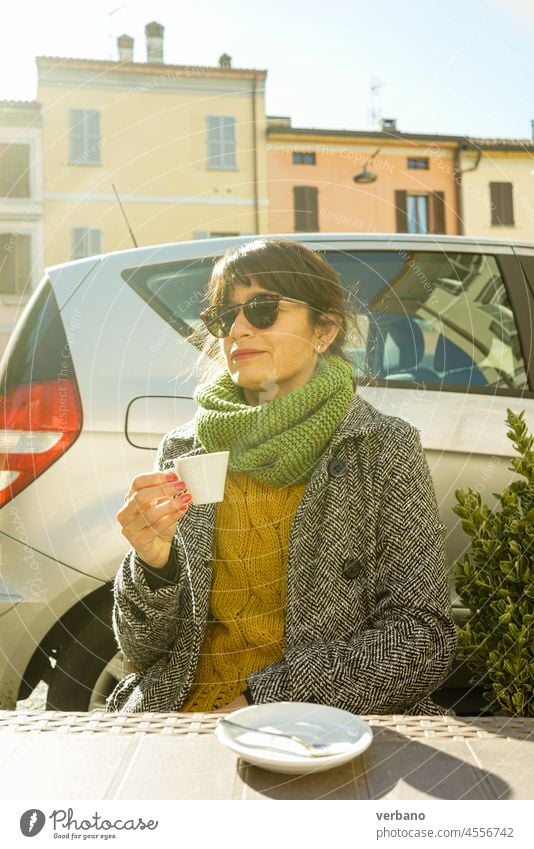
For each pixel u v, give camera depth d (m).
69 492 1.89
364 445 1.46
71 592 1.88
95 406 1.93
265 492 1.48
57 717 1.11
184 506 1.32
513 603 1.46
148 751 0.98
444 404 2.09
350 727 0.98
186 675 1.42
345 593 1.40
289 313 1.49
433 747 0.98
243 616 1.45
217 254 2.09
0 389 1.96
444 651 1.32
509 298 2.27
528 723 1.08
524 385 2.20
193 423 1.65
